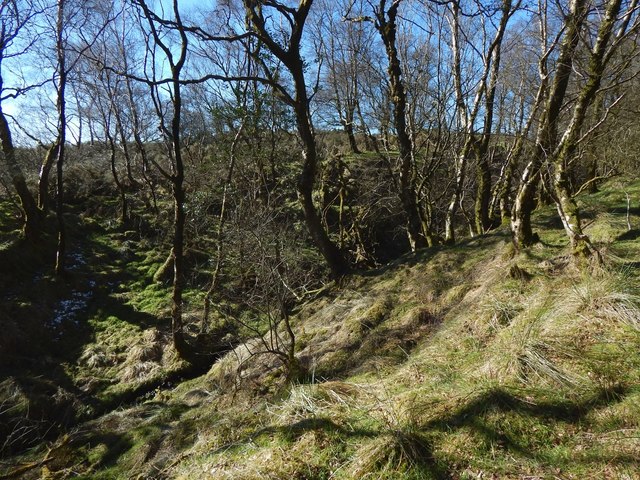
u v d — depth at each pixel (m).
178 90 10.02
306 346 8.21
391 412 4.51
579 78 6.58
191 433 6.75
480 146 11.81
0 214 16.67
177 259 10.62
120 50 19.69
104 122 20.02
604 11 6.15
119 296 14.79
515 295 6.39
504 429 3.85
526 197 7.52
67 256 16.30
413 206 12.35
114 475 6.57
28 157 22.06
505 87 14.98
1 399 9.53
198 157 20.72
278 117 12.98
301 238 15.22
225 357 9.95
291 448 4.59
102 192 21.77
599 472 3.19
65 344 12.41
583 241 6.10
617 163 12.77
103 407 9.87
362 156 23.44
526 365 4.49
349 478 3.92
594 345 4.47
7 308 12.59
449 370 5.20
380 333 7.35
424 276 8.91
